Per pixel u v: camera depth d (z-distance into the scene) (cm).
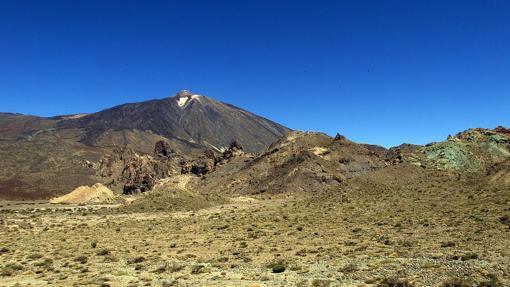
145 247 5650
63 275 3984
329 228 6438
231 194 15812
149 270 4072
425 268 3288
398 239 4950
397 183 11512
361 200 9625
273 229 6769
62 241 6569
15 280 3897
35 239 6894
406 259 3719
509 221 5419
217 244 5597
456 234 4994
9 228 8406
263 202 12331
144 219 9331
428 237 4953
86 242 6359
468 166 13162
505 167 10106
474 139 15150
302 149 17562
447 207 7519
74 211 11569
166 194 12144
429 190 10044
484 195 8300
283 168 16100
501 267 3073
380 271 3309
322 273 3462
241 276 3541
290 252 4653
